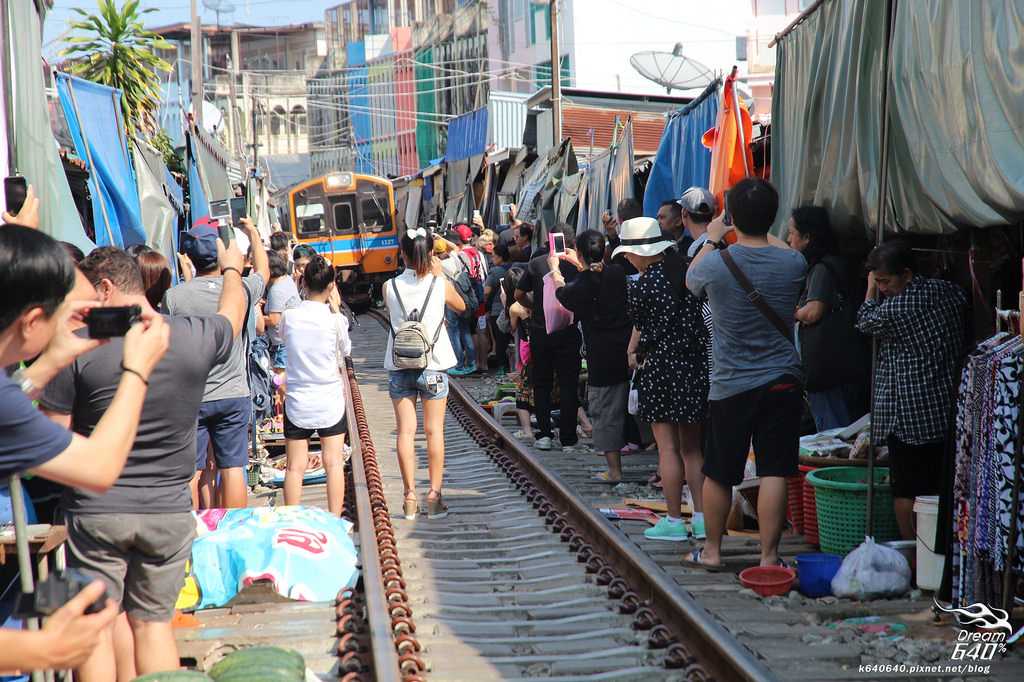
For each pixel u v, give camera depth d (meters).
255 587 10.34
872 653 8.40
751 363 10.32
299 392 12.71
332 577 10.52
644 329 12.16
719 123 16.02
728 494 10.77
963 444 9.05
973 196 10.07
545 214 29.47
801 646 8.58
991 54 9.47
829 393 13.09
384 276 55.03
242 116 142.62
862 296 13.76
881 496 10.91
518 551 12.39
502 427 19.36
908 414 10.25
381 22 139.25
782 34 14.66
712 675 7.97
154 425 6.72
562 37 73.38
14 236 4.29
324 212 54.38
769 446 10.44
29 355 4.46
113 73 28.34
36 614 3.95
